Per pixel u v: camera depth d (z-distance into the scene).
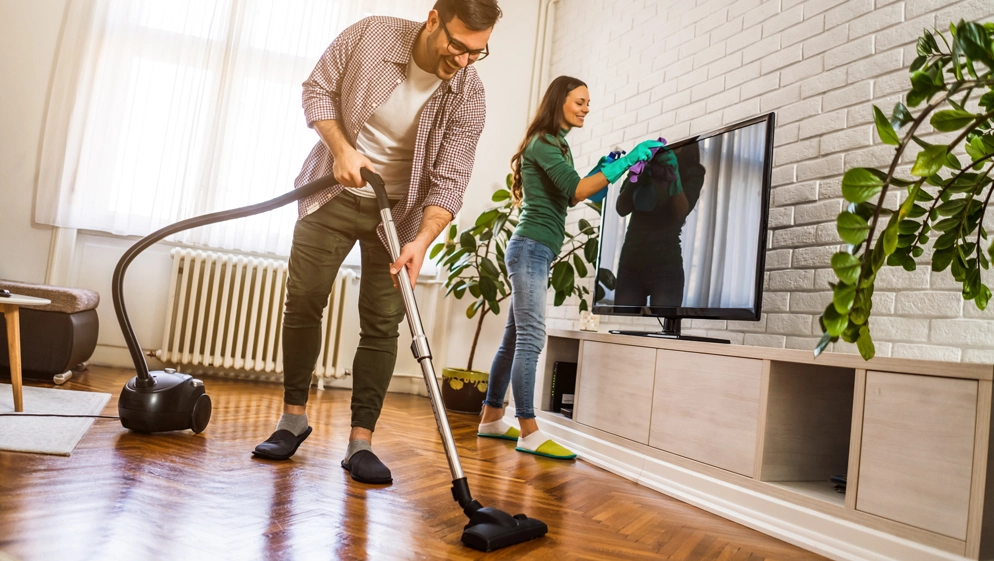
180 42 3.92
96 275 3.86
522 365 2.56
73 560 1.05
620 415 2.46
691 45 3.21
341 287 4.11
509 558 1.30
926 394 1.44
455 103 1.90
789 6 2.67
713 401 2.03
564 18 4.39
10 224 3.73
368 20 1.85
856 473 1.58
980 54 0.97
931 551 1.39
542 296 2.57
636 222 2.82
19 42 3.76
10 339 2.16
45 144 3.74
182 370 4.03
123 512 1.31
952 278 1.96
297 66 4.07
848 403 1.97
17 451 1.67
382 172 1.94
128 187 3.83
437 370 4.30
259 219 4.00
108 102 3.80
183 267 3.87
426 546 1.32
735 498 1.89
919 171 1.00
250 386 3.74
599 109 3.89
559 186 2.46
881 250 0.99
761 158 2.20
